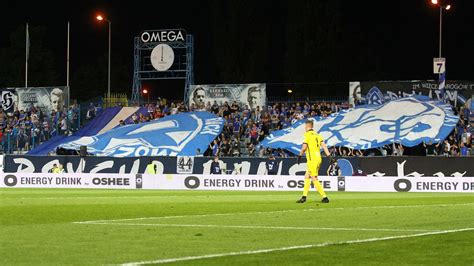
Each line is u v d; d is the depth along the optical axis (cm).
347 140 4400
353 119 4597
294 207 2145
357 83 4856
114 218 1705
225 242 1188
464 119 4584
